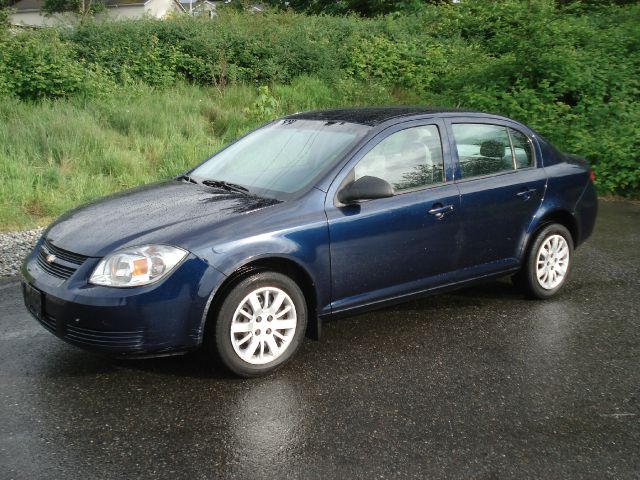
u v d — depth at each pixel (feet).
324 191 14.02
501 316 16.93
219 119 42.83
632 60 43.29
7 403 12.11
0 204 27.43
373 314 17.06
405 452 10.62
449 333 15.76
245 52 54.34
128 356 12.23
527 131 18.07
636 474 10.12
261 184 14.83
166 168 33.06
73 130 36.29
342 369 13.74
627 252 23.27
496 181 16.69
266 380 13.20
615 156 33.12
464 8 63.00
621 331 15.99
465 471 10.11
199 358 14.19
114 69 50.62
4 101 40.78
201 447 10.69
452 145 16.14
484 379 13.34
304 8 92.79
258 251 12.84
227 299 12.66
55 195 29.07
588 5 57.67
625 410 12.16
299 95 49.32
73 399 12.30
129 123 39.78
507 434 11.23
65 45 50.16
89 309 11.96
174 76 52.54
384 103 48.44
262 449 10.66
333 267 13.97
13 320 16.46
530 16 43.45
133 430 11.19
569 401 12.47
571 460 10.47
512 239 17.15
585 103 39.14
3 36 47.26
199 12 63.21
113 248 12.46
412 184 15.26
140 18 59.41
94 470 10.00
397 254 14.90
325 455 10.50
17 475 9.82
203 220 13.14
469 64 48.83
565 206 18.17
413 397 12.53
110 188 30.63
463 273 16.34
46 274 13.00
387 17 66.64
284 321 13.44
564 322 16.55
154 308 12.06
